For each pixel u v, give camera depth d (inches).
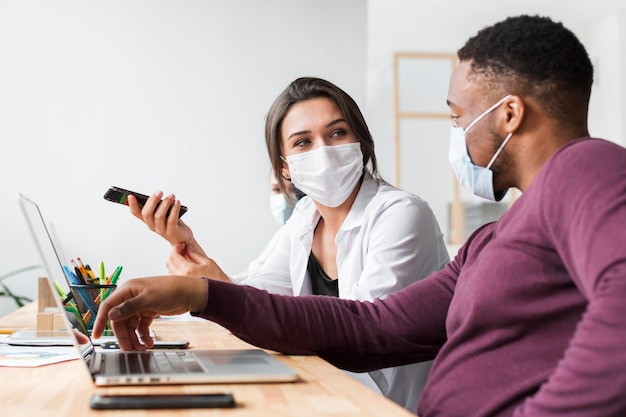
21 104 164.7
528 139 43.7
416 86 320.2
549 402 31.1
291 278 80.2
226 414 31.3
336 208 75.4
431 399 43.1
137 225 166.1
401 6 268.2
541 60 42.7
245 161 171.3
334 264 77.5
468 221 320.5
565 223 35.3
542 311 38.2
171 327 77.2
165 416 30.7
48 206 164.1
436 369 43.5
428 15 278.4
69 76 166.4
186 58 170.9
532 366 38.4
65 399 34.8
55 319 69.7
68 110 166.1
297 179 74.4
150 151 168.1
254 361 45.1
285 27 174.6
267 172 171.8
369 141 75.7
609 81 298.5
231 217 169.8
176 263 63.4
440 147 322.3
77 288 69.4
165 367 41.3
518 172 45.1
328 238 77.6
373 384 69.2
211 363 43.4
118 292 47.4
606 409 29.8
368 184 75.5
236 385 38.5
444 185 321.4
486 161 45.8
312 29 175.3
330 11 176.1
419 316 52.6
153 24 170.1
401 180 317.7
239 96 172.2
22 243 163.6
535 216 38.1
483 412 38.9
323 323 51.4
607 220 32.2
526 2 270.8
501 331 39.4
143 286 47.9
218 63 171.8
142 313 50.9
